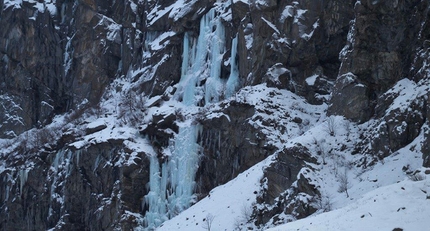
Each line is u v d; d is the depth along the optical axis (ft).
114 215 287.89
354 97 243.81
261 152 263.08
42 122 379.96
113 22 376.48
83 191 306.55
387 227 147.43
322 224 157.28
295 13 290.15
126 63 367.25
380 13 248.73
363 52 248.52
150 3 365.81
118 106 334.85
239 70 302.86
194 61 329.72
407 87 233.14
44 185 323.78
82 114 351.87
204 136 285.84
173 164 288.71
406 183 164.55
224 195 252.01
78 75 377.09
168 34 342.85
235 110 276.21
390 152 220.64
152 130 299.38
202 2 329.52
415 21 245.24
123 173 288.92
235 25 311.06
